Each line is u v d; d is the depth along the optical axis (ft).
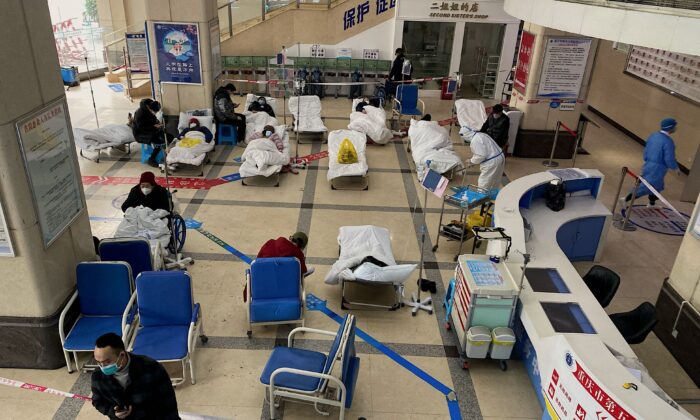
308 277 20.34
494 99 47.78
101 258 16.87
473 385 15.61
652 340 18.10
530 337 14.43
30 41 13.48
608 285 16.84
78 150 31.55
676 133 32.86
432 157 29.09
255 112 35.65
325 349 16.66
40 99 14.06
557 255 17.61
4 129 12.62
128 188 27.17
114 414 10.64
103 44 49.14
